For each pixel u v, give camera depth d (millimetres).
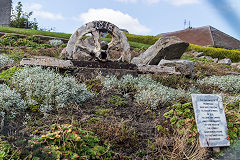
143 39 21203
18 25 23094
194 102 4043
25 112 4207
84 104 4852
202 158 3678
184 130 4012
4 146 2752
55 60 6465
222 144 3922
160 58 9391
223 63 16078
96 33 6973
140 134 3980
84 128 3883
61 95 4586
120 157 3447
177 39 9172
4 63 7043
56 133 3252
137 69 7410
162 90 5500
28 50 10508
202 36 27016
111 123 4062
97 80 6215
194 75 9180
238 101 5246
